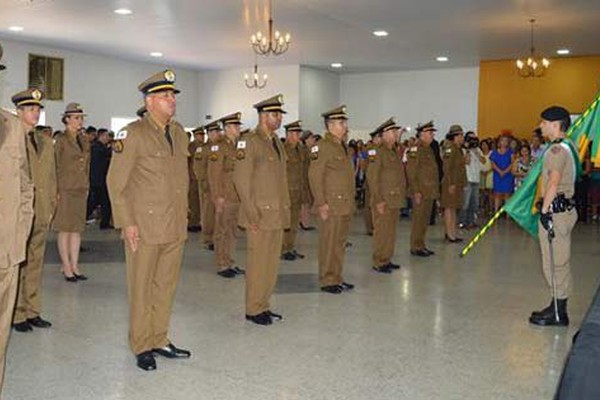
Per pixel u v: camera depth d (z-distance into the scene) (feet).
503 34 37.09
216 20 34.04
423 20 33.37
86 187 19.74
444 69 53.06
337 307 17.19
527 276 21.72
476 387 11.61
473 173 33.78
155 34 38.50
